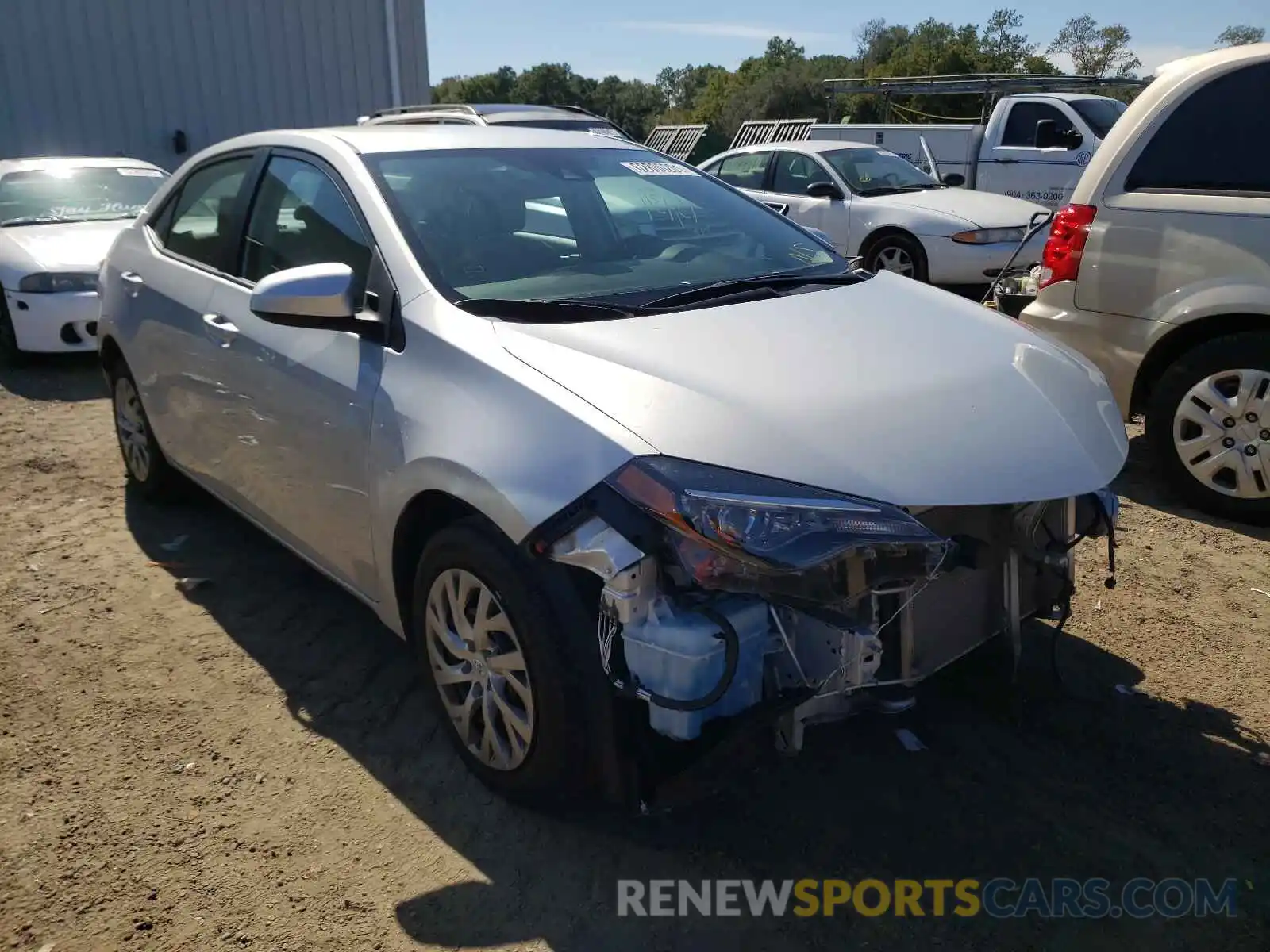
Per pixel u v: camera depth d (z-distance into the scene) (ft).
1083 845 8.63
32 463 18.53
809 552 7.14
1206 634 11.91
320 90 53.78
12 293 24.82
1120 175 15.66
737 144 60.85
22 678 11.26
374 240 10.21
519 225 10.85
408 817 9.05
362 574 10.40
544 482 7.81
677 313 9.35
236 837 8.81
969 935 7.74
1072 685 10.89
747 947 7.64
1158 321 15.29
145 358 14.29
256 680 11.26
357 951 7.61
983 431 8.17
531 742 8.46
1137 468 17.42
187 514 16.01
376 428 9.43
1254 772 9.48
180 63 50.01
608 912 7.97
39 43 46.75
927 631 8.38
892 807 9.09
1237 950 7.59
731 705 7.74
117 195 29.81
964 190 35.27
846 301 10.21
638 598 7.48
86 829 8.91
